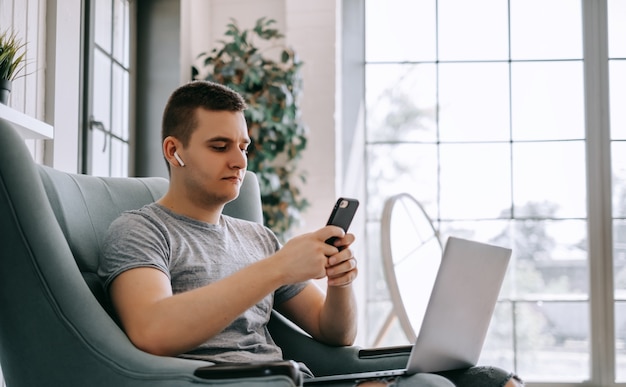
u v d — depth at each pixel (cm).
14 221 126
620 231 386
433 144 394
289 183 370
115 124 312
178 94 160
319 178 370
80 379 127
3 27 201
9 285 127
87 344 127
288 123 355
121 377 124
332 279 148
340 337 172
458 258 142
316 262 135
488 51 394
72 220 155
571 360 384
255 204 201
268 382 114
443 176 393
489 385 148
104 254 148
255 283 132
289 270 134
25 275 127
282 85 353
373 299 389
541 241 388
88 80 271
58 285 128
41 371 129
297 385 116
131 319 131
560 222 388
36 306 127
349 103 395
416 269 249
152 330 128
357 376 150
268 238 180
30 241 127
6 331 130
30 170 130
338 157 377
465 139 393
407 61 396
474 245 144
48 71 237
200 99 157
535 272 388
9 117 161
